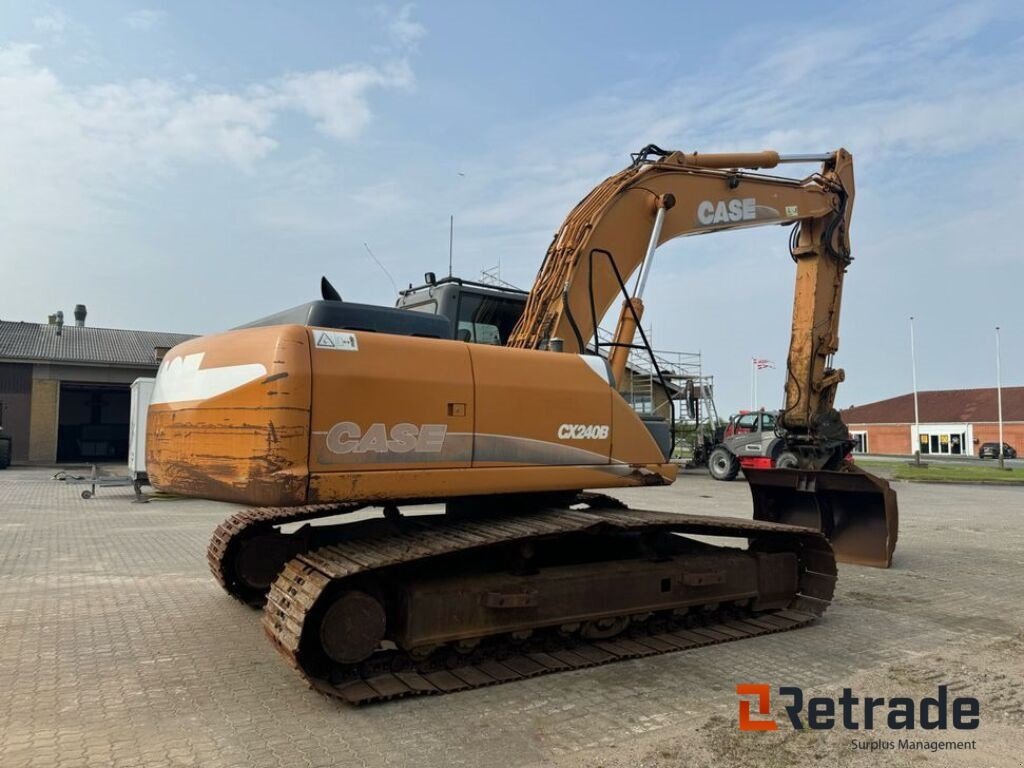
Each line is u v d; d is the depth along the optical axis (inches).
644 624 224.7
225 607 253.1
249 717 159.9
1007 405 2219.5
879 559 335.6
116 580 295.7
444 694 174.1
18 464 1090.7
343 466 165.8
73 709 164.2
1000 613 255.6
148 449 203.9
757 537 259.4
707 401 1005.2
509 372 194.2
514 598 191.8
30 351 1167.0
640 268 283.0
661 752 143.6
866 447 2455.7
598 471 206.5
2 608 251.8
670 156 304.8
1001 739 150.9
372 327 198.2
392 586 188.4
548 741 148.4
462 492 181.8
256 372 165.8
